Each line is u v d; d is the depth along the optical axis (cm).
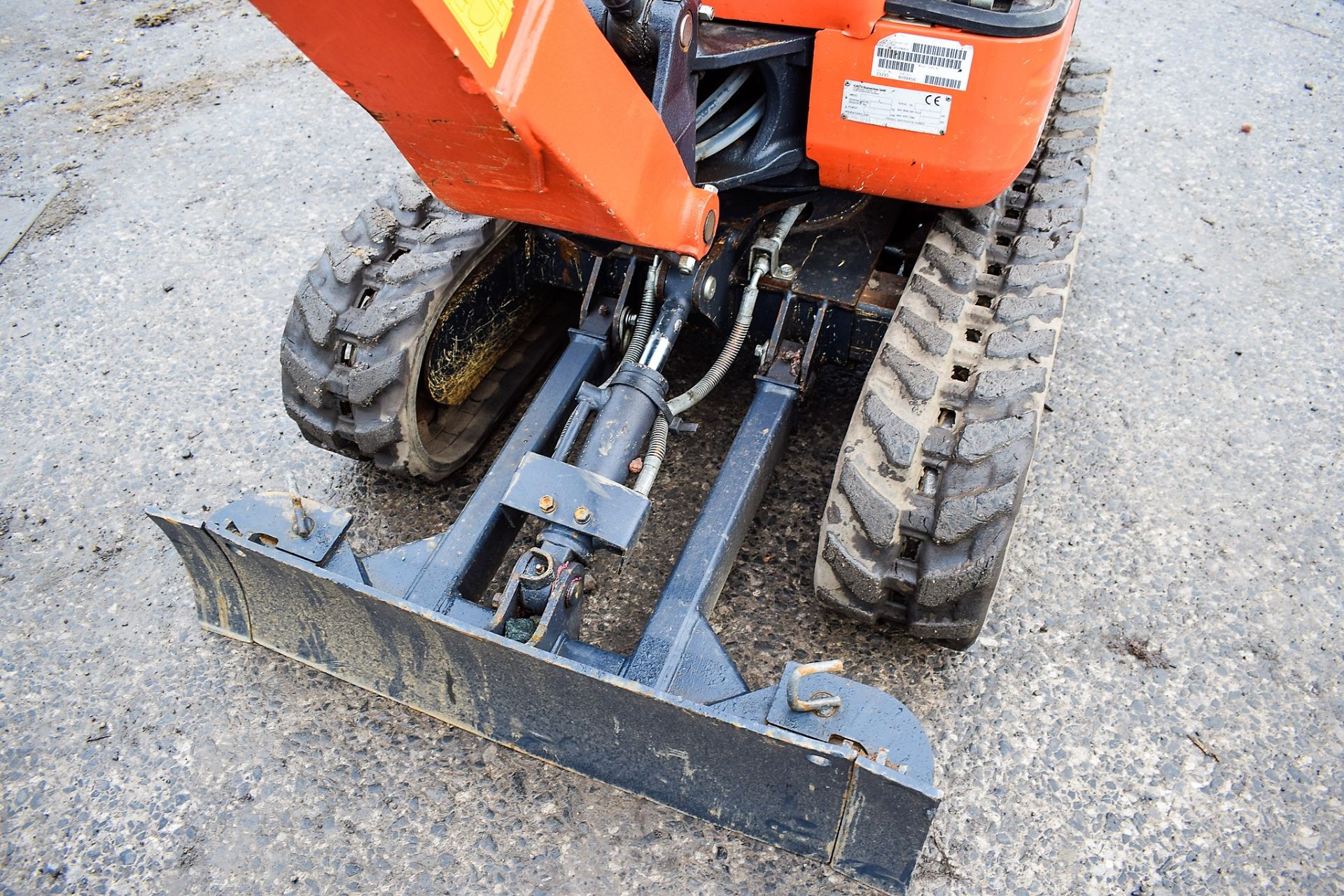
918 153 251
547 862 232
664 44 215
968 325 260
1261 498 314
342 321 265
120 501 317
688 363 350
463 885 228
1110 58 514
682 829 237
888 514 226
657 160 217
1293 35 531
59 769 250
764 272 279
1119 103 484
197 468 327
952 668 269
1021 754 252
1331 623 282
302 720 259
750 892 226
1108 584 291
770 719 199
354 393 264
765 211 293
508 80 169
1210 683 267
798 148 269
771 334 288
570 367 284
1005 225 289
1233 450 329
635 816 240
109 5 582
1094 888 228
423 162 198
